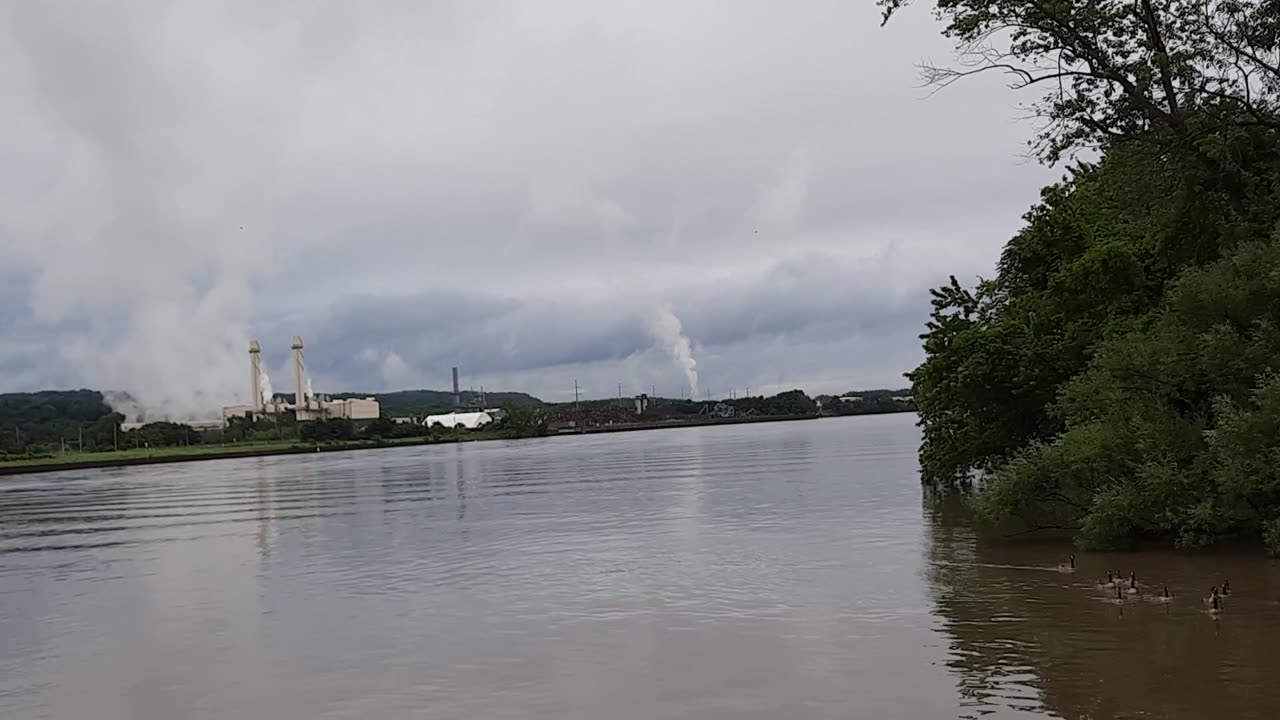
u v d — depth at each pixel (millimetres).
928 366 40969
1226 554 25656
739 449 114312
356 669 18141
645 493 56000
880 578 24859
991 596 22031
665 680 16547
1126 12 28766
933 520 36625
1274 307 26406
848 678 16172
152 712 16266
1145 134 29266
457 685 16797
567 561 30172
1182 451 26641
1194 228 30078
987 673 16078
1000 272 40562
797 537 33375
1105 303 34781
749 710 14852
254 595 26625
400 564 31219
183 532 45656
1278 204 28312
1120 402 28562
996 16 28859
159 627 22906
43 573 33500
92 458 171625
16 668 19438
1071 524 32281
